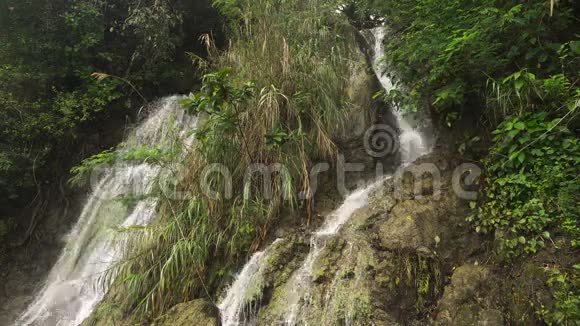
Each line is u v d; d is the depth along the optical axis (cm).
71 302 512
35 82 641
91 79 695
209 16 816
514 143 351
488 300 313
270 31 527
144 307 399
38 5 662
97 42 699
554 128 326
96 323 412
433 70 395
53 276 579
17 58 643
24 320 528
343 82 518
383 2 538
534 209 321
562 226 301
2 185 597
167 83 791
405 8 499
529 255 315
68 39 690
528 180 334
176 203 455
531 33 354
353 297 328
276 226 439
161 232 424
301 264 388
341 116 491
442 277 343
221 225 436
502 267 328
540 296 292
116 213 574
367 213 400
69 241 606
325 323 322
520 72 329
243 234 427
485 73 372
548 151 323
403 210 381
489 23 349
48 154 654
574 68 345
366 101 527
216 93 386
